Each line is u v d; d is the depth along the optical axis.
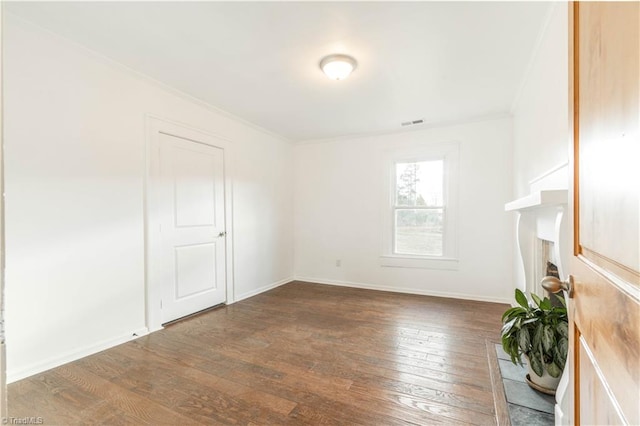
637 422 0.46
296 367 2.16
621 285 0.53
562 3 1.69
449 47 2.21
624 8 0.50
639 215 0.46
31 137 2.04
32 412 1.68
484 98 3.16
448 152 3.98
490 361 2.21
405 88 2.93
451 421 1.59
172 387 1.91
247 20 1.92
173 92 2.98
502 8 1.80
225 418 1.63
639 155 0.45
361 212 4.54
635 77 0.46
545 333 1.76
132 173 2.66
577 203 0.84
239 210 3.89
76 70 2.27
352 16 1.88
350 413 1.67
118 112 2.55
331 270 4.76
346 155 4.64
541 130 2.24
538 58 2.26
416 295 4.05
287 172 4.88
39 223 2.08
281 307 3.54
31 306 2.04
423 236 4.20
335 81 2.78
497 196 3.72
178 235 3.11
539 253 2.40
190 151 3.23
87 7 1.81
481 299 3.80
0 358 0.59
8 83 1.94
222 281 3.64
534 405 1.70
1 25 0.57
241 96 3.12
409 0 1.74
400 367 2.15
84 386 1.92
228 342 2.58
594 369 0.69
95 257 2.39
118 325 2.54
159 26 1.99
